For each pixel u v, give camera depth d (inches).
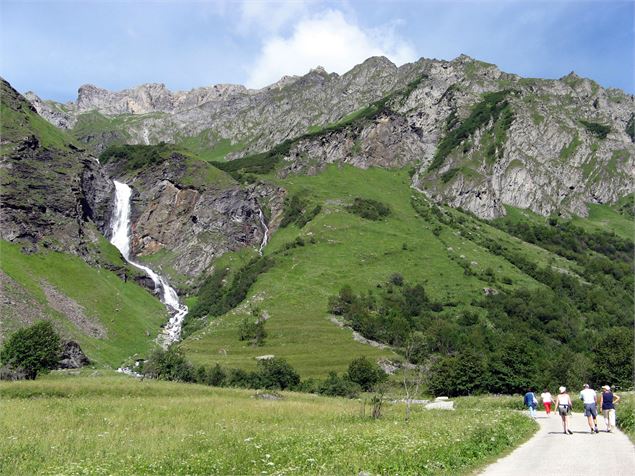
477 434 1179.3
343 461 917.8
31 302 5590.6
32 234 6958.7
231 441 1193.4
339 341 5940.0
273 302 7165.4
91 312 6294.3
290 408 2193.7
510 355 4805.6
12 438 1197.7
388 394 4138.8
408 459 914.1
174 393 2861.7
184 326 7391.7
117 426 1499.8
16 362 3786.9
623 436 1327.5
